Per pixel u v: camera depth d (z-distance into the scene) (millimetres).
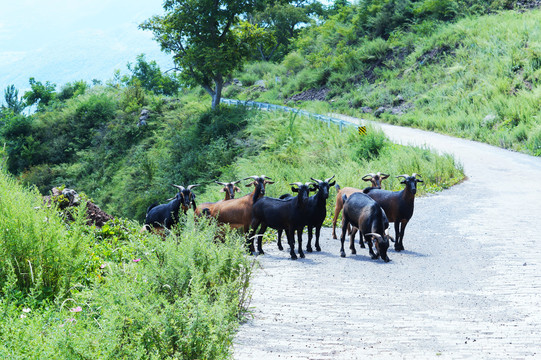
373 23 60562
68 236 7094
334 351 5508
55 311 5223
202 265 5996
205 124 45875
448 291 8055
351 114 46906
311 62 62531
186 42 48562
